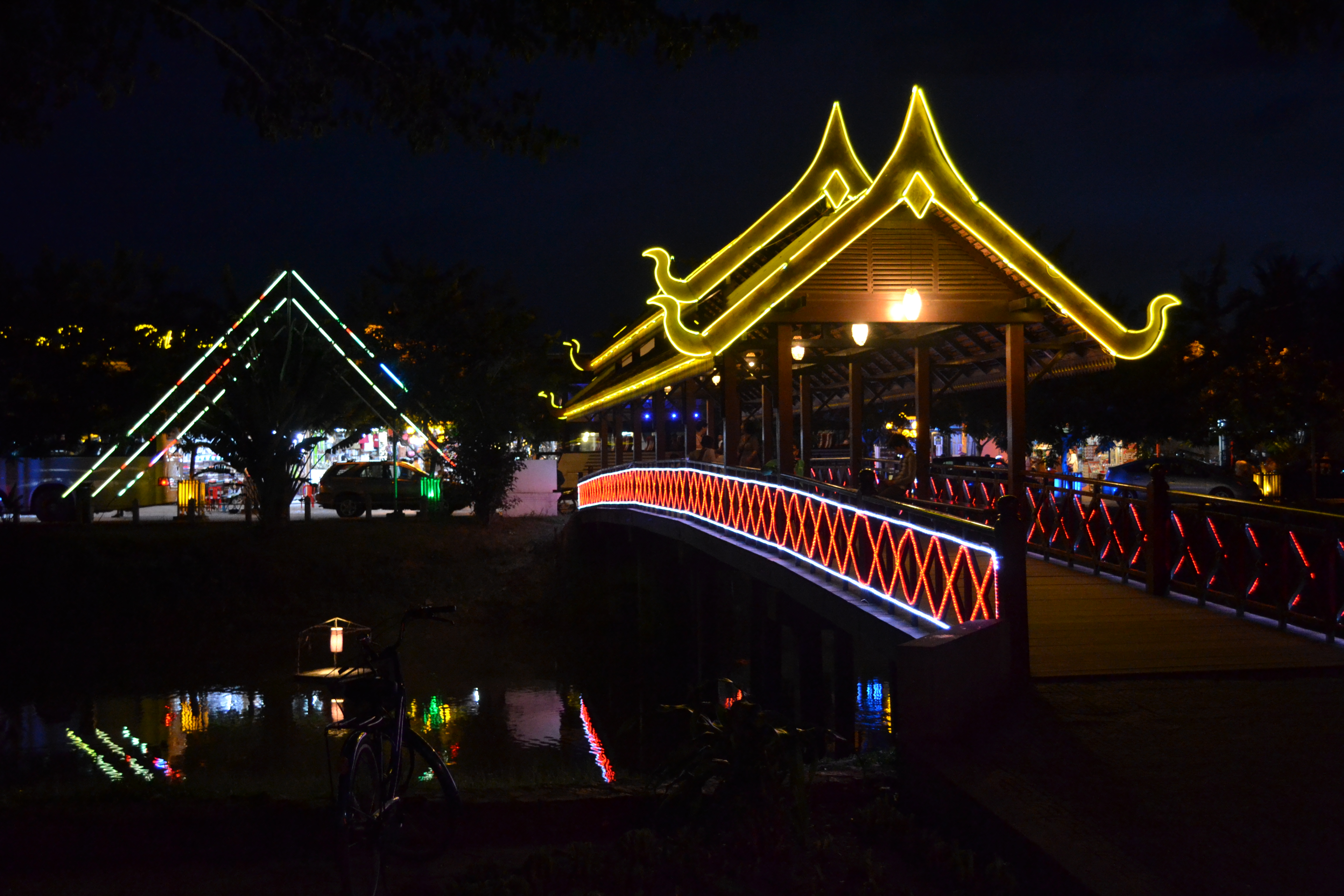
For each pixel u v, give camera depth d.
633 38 10.09
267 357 26.64
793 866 5.01
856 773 6.15
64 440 29.86
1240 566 10.23
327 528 27.59
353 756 4.95
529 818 5.70
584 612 23.67
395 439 30.30
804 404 21.62
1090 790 5.32
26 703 17.16
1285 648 8.48
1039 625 9.56
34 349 27.56
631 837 5.17
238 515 33.88
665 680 18.67
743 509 15.05
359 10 9.91
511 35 9.95
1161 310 13.63
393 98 10.34
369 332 30.47
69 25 9.45
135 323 28.64
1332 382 23.11
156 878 5.27
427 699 17.20
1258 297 24.58
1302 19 9.24
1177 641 8.80
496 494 30.05
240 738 14.57
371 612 23.44
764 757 5.31
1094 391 28.06
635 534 23.16
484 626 23.16
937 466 22.19
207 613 22.81
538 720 15.74
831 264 14.04
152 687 18.33
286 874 5.31
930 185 13.77
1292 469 26.09
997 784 5.43
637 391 20.08
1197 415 25.75
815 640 13.31
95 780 12.27
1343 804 5.07
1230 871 4.35
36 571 23.30
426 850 5.56
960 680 6.37
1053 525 14.84
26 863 5.45
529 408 32.03
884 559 10.03
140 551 24.66
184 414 27.95
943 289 14.23
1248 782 5.39
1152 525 11.49
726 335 13.63
